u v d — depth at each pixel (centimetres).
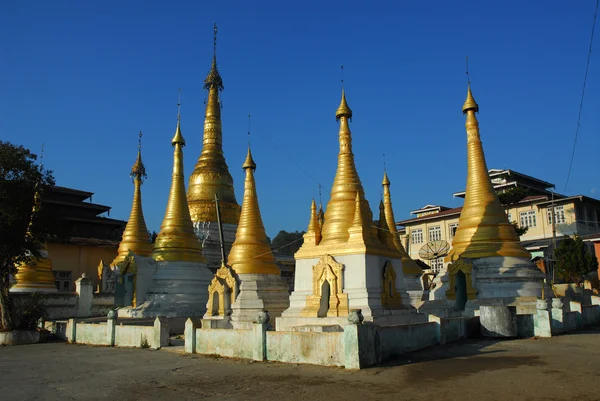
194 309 3925
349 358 1862
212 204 4981
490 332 2622
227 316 3453
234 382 1722
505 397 1395
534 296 3434
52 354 2645
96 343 3034
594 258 5088
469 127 4097
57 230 3606
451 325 2517
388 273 3005
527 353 2106
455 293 3581
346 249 2911
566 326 2892
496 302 3409
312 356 1977
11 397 1625
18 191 3281
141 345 2750
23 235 3334
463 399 1390
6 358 2542
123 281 4153
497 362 1911
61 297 4397
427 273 6131
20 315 3350
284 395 1511
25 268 4550
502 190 7962
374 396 1454
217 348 2317
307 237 3169
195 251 4222
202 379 1797
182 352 2452
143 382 1794
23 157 3406
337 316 2777
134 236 4997
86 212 7369
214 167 5125
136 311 3825
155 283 4009
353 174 3259
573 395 1399
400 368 1844
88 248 6800
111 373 1994
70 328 3244
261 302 3469
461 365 1869
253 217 3778
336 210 3155
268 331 2131
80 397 1598
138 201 5169
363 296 2786
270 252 3731
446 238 7519
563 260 5109
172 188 4344
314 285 2953
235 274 3550
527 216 6906
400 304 3044
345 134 3338
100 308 4691
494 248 3656
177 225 4206
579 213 6575
